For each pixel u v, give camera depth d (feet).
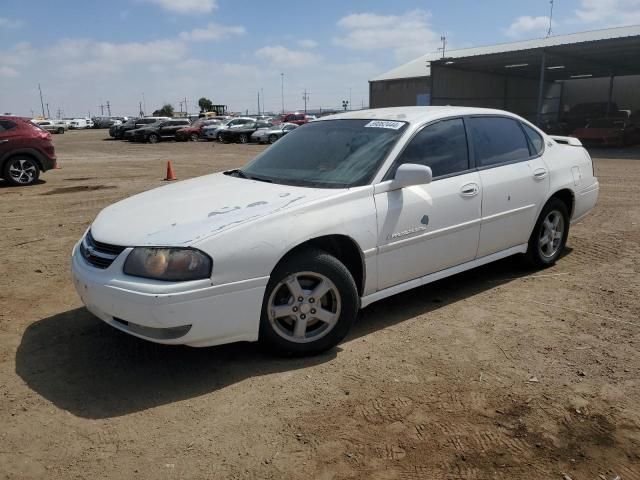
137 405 10.14
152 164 60.08
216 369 11.44
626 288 15.89
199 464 8.48
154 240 10.52
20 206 31.48
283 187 12.88
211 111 232.73
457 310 14.47
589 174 19.07
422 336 12.89
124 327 10.64
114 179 44.83
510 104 117.80
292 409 9.93
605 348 12.13
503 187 15.29
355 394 10.39
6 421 9.66
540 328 13.23
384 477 8.15
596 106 106.52
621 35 105.91
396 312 14.42
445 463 8.45
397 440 9.01
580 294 15.48
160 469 8.38
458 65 96.78
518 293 15.67
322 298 11.88
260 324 11.23
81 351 12.35
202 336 10.45
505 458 8.54
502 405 9.96
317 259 11.50
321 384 10.77
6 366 11.66
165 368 11.52
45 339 13.00
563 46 77.10
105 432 9.34
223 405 10.09
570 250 20.15
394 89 139.23
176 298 10.02
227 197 12.48
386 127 14.11
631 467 8.31
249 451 8.77
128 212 12.32
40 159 41.63
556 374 11.02
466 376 11.00
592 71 106.63
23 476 8.25
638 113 92.89
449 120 14.84
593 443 8.87
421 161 13.69
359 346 12.43
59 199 34.06
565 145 19.01
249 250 10.63
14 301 15.52
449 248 14.15
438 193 13.66
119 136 128.57
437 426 9.37
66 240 22.75
